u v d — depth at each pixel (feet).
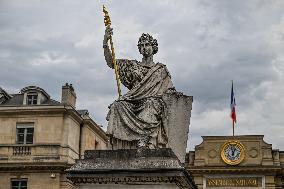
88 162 26.45
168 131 29.01
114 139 28.71
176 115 29.40
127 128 28.66
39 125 123.13
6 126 124.06
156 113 28.73
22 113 124.06
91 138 134.51
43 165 119.24
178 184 25.48
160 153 25.93
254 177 136.98
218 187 137.59
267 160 137.08
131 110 29.04
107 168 26.02
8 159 121.49
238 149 139.44
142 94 29.76
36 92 127.03
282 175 137.39
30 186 119.14
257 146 139.13
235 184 137.28
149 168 25.49
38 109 123.34
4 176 120.88
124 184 25.68
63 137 121.90
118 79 30.83
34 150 121.39
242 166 137.80
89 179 26.07
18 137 123.44
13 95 132.98
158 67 30.45
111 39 31.71
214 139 141.28
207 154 140.56
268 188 135.23
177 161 25.68
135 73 30.42
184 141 29.35
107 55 31.55
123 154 26.30
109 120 29.09
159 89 29.96
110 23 32.07
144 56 31.30
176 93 29.71
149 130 28.37
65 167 119.14
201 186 138.31
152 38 31.48
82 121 130.93
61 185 118.52
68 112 123.44
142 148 26.30
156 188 25.31
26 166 119.85
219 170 138.10
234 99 142.00
